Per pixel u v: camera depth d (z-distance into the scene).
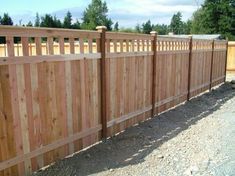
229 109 7.90
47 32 3.79
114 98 5.27
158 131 5.75
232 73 15.98
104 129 5.05
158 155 4.51
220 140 5.27
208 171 3.97
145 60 6.14
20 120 3.60
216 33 42.44
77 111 4.46
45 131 3.96
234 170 4.00
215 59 11.00
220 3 42.34
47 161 4.04
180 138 5.36
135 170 3.98
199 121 6.60
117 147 4.80
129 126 5.88
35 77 3.73
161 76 6.88
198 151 4.71
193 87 8.99
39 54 3.73
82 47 4.41
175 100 7.85
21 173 3.69
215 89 11.00
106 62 4.93
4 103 3.40
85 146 4.70
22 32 3.46
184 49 7.99
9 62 3.37
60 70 4.08
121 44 5.28
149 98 6.49
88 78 4.61
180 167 4.11
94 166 4.07
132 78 5.76
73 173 3.84
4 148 3.46
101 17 64.69
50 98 3.97
